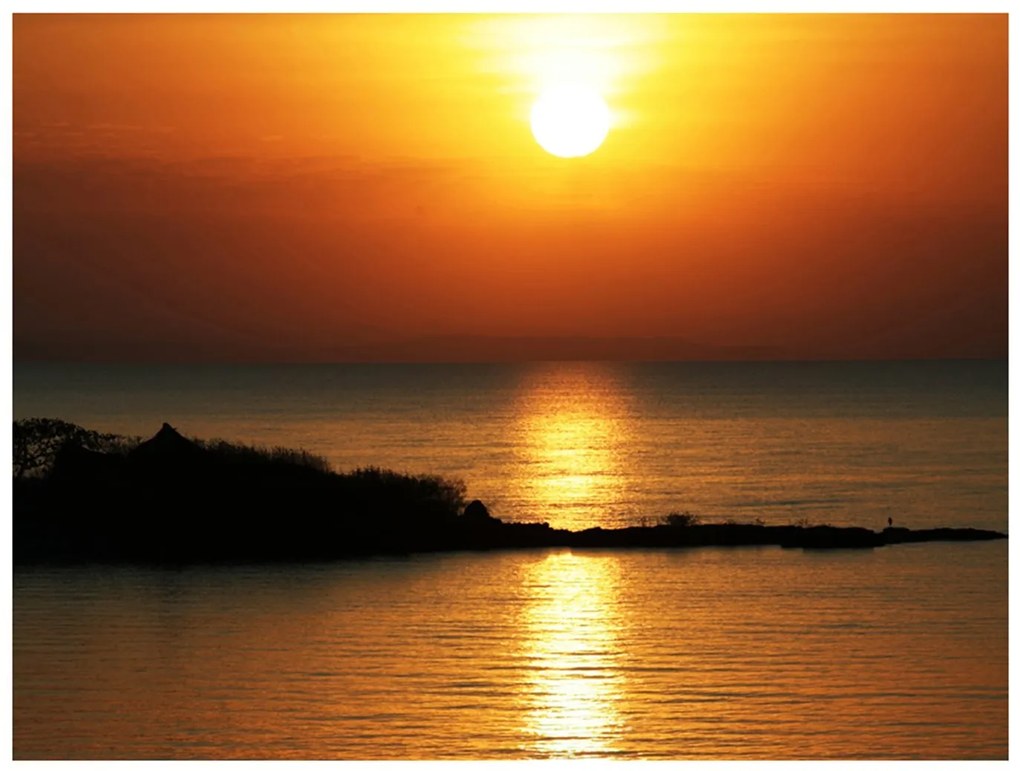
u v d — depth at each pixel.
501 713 60.62
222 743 56.28
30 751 55.31
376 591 86.12
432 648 71.69
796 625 76.62
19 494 102.38
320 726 58.75
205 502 102.56
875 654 70.00
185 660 69.00
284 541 99.62
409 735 57.44
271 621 77.69
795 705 61.19
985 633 74.25
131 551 96.94
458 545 101.56
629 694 63.22
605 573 92.69
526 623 77.31
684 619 78.75
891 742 56.09
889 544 103.88
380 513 104.50
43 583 88.06
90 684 65.00
